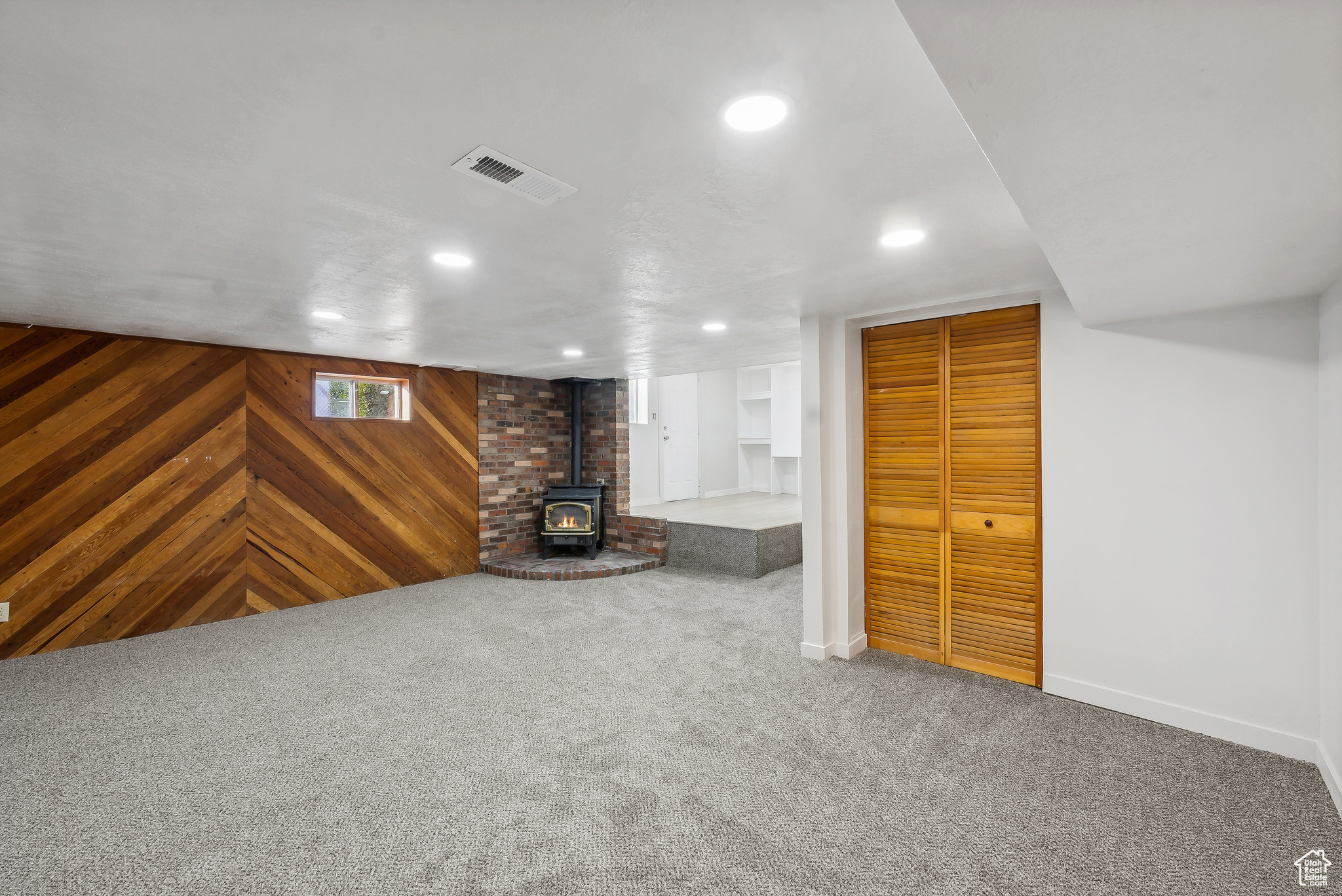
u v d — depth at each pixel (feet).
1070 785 7.43
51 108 4.19
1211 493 8.63
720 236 7.02
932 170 5.27
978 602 11.03
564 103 4.19
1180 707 8.89
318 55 3.61
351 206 6.04
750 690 10.38
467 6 3.17
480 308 10.71
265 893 5.67
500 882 5.81
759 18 3.27
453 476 19.57
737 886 5.76
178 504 14.20
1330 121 3.31
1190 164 3.92
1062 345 9.87
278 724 9.14
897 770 7.82
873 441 12.36
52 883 5.78
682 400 29.19
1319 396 7.82
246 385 15.21
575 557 21.11
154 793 7.30
